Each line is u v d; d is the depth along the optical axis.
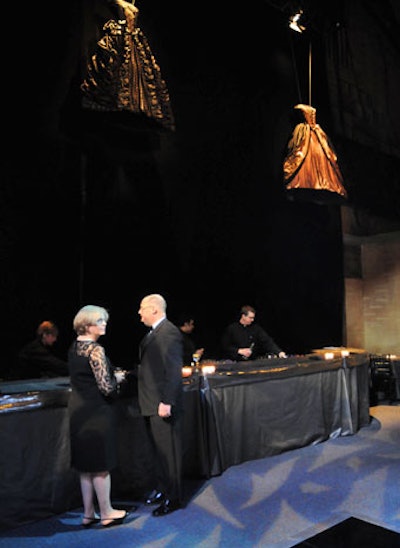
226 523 2.62
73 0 4.11
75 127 4.06
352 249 7.40
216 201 5.32
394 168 7.82
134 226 4.48
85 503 2.58
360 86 7.34
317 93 6.70
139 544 2.39
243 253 5.58
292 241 6.21
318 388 4.25
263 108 5.97
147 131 4.31
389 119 7.80
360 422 4.80
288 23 6.12
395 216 7.70
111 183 4.31
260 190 5.85
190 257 5.00
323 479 3.30
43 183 3.84
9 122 3.67
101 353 2.51
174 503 2.78
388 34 7.85
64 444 2.76
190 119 5.11
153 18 4.83
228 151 5.50
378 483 3.21
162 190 4.76
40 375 3.53
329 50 6.86
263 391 3.80
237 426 3.59
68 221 3.99
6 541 2.42
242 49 5.75
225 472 3.43
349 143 7.03
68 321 3.95
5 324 3.59
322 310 6.61
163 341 2.78
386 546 2.30
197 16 5.27
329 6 6.54
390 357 6.36
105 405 2.54
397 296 7.23
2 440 2.52
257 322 5.67
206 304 5.13
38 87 3.84
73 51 4.08
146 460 3.06
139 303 4.47
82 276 4.06
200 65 5.27
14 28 3.74
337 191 5.14
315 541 2.37
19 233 3.69
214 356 5.16
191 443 3.31
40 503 2.65
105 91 3.58
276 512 2.76
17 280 3.67
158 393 2.78
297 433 4.02
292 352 6.06
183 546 2.37
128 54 3.68
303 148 5.14
